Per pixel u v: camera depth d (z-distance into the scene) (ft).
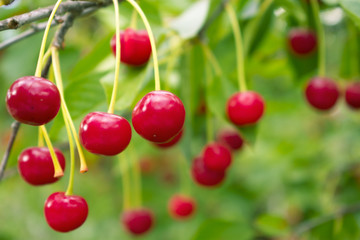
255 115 1.57
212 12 1.66
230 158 1.65
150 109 1.31
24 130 2.04
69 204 1.36
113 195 3.50
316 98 1.70
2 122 2.70
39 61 1.32
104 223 3.40
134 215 2.09
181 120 1.32
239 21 1.73
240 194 2.91
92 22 2.63
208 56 1.65
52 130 1.50
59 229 1.36
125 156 2.04
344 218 1.79
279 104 2.10
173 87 1.71
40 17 1.34
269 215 1.81
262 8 1.70
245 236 1.78
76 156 2.60
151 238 2.95
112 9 1.81
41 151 1.43
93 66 1.64
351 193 2.12
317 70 1.84
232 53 1.72
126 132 1.33
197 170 1.70
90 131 1.32
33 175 1.42
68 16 1.39
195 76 1.69
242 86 1.59
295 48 1.79
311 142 2.76
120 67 1.50
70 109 1.51
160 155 3.39
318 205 2.36
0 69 2.24
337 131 2.71
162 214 3.02
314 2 1.68
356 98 1.79
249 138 1.58
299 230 1.80
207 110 1.69
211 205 3.07
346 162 2.41
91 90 1.51
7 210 3.60
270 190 2.83
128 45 1.47
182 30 1.60
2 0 1.34
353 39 1.80
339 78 1.91
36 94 1.29
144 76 1.48
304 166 2.55
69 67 1.95
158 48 1.66
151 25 1.62
